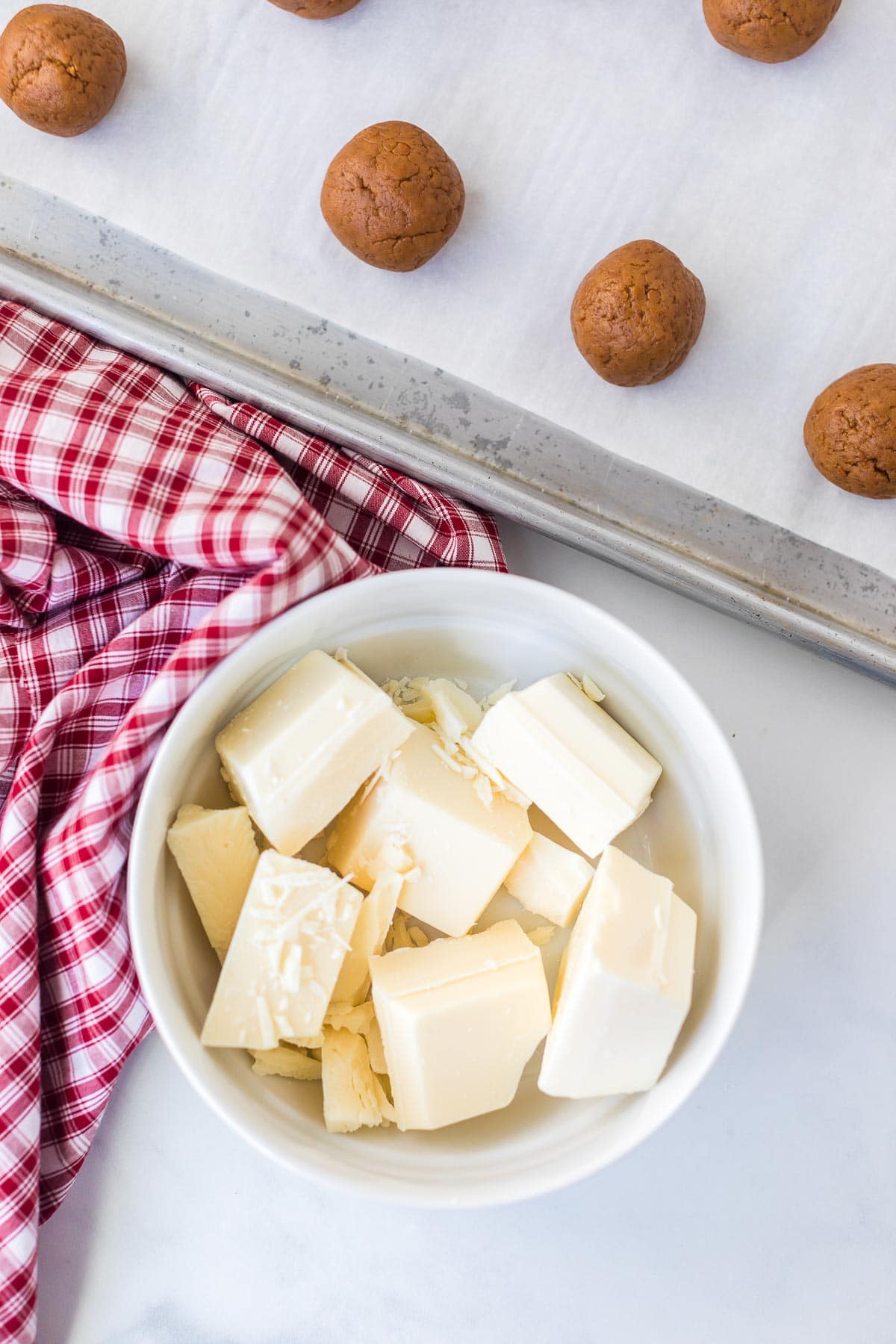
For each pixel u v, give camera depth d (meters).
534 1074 0.48
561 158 0.49
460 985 0.45
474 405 0.49
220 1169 0.50
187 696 0.46
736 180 0.49
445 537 0.49
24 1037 0.47
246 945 0.45
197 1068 0.44
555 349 0.49
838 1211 0.50
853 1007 0.50
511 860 0.46
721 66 0.48
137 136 0.49
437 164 0.47
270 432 0.48
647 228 0.49
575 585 0.51
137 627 0.48
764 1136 0.50
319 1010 0.45
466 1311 0.50
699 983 0.47
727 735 0.50
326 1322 0.50
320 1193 0.50
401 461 0.48
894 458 0.47
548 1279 0.50
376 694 0.46
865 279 0.48
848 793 0.50
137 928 0.44
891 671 0.48
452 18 0.49
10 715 0.49
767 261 0.49
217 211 0.49
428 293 0.49
